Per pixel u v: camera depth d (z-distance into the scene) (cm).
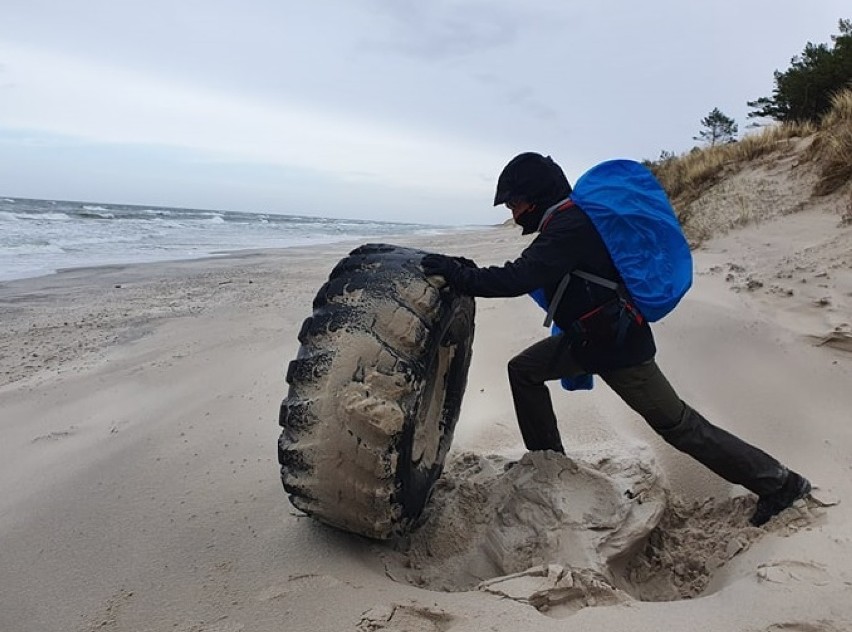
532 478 332
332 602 252
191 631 243
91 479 386
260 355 646
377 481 270
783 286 623
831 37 1858
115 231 3447
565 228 298
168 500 357
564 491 323
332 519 283
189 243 2828
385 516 278
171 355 675
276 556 291
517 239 2338
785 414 433
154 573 287
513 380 359
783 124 1363
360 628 232
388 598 253
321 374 270
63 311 962
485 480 367
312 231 5247
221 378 580
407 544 324
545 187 313
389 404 267
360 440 266
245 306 948
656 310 301
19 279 1341
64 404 540
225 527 324
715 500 360
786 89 1788
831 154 908
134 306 992
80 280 1326
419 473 308
